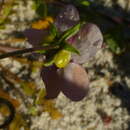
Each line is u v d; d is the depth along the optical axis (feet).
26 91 0.80
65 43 0.53
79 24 0.53
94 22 0.87
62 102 0.80
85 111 0.80
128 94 0.82
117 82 0.83
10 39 0.85
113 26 0.88
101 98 0.82
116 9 0.92
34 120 0.79
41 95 0.75
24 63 0.83
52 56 0.54
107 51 0.85
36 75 0.82
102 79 0.83
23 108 0.79
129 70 0.84
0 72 0.82
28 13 0.89
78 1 0.83
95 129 0.79
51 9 0.89
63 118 0.80
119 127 0.80
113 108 0.81
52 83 0.56
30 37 0.56
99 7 0.91
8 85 0.81
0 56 0.55
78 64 0.57
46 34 0.55
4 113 0.78
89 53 0.56
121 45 0.83
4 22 0.85
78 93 0.56
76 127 0.79
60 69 0.56
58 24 0.57
